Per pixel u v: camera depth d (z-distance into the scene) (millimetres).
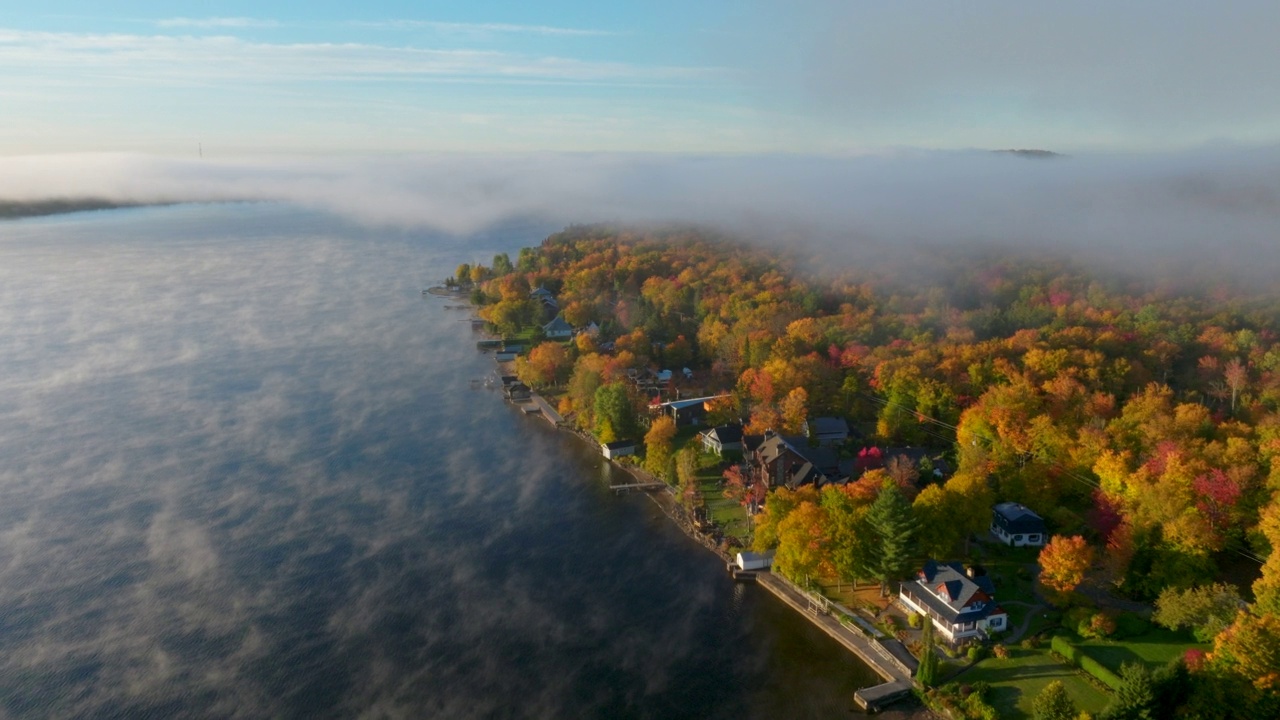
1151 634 88312
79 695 86875
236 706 85438
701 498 133625
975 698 80312
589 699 86812
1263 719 70188
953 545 101375
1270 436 114312
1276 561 84438
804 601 102375
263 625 99500
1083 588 97000
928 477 124062
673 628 99312
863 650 91938
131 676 89938
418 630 99062
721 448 151125
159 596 105562
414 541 121250
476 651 95000
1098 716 71625
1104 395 137500
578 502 135375
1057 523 112312
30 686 88188
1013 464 122062
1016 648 88688
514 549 119250
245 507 131500
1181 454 105562
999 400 132000
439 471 147750
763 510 121688
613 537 123125
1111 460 108938
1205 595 85688
